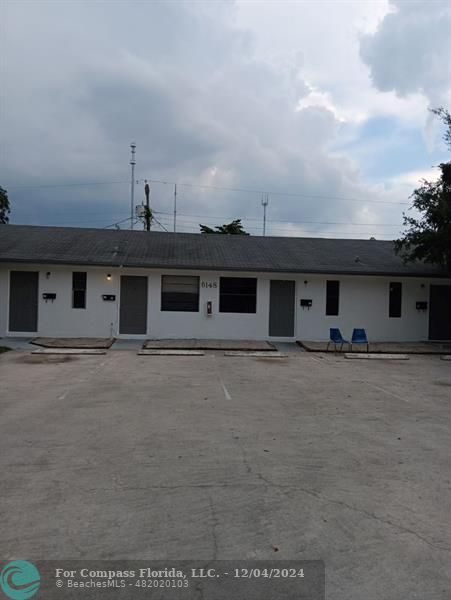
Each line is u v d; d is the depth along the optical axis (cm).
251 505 360
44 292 1574
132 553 292
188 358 1241
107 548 297
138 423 596
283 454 484
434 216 1491
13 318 1575
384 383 938
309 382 930
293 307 1672
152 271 1608
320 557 290
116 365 1096
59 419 611
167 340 1581
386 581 267
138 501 364
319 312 1670
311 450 499
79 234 1953
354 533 320
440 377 1026
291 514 346
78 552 292
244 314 1647
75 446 499
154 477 414
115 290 1598
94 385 853
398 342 1695
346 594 256
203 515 342
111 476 414
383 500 373
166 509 351
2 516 337
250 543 305
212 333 1636
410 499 376
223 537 312
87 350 1323
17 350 1327
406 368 1156
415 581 268
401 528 328
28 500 363
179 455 474
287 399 765
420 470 443
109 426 579
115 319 1598
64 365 1086
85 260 1552
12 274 1573
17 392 785
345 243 2131
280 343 1620
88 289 1590
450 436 564
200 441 522
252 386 873
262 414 657
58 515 339
